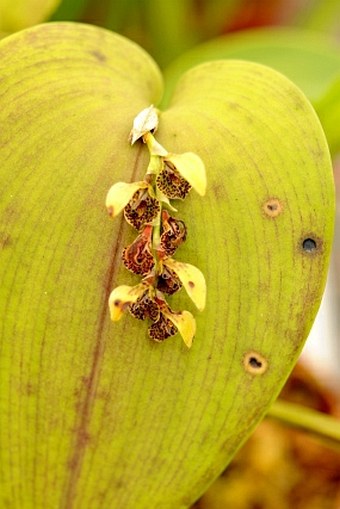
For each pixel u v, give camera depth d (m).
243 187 0.33
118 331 0.33
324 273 0.33
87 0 0.50
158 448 0.34
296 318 0.33
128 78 0.36
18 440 0.34
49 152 0.34
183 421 0.33
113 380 0.33
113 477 0.34
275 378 0.33
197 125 0.34
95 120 0.34
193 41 0.64
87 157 0.34
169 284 0.33
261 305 0.33
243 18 0.68
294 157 0.33
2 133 0.34
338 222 0.65
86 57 0.35
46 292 0.33
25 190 0.33
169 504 0.34
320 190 0.33
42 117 0.34
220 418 0.33
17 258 0.33
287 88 0.34
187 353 0.33
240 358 0.33
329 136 0.44
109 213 0.32
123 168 0.34
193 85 0.36
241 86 0.35
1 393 0.33
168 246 0.33
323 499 0.48
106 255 0.33
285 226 0.33
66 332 0.33
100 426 0.34
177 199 0.33
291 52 0.48
